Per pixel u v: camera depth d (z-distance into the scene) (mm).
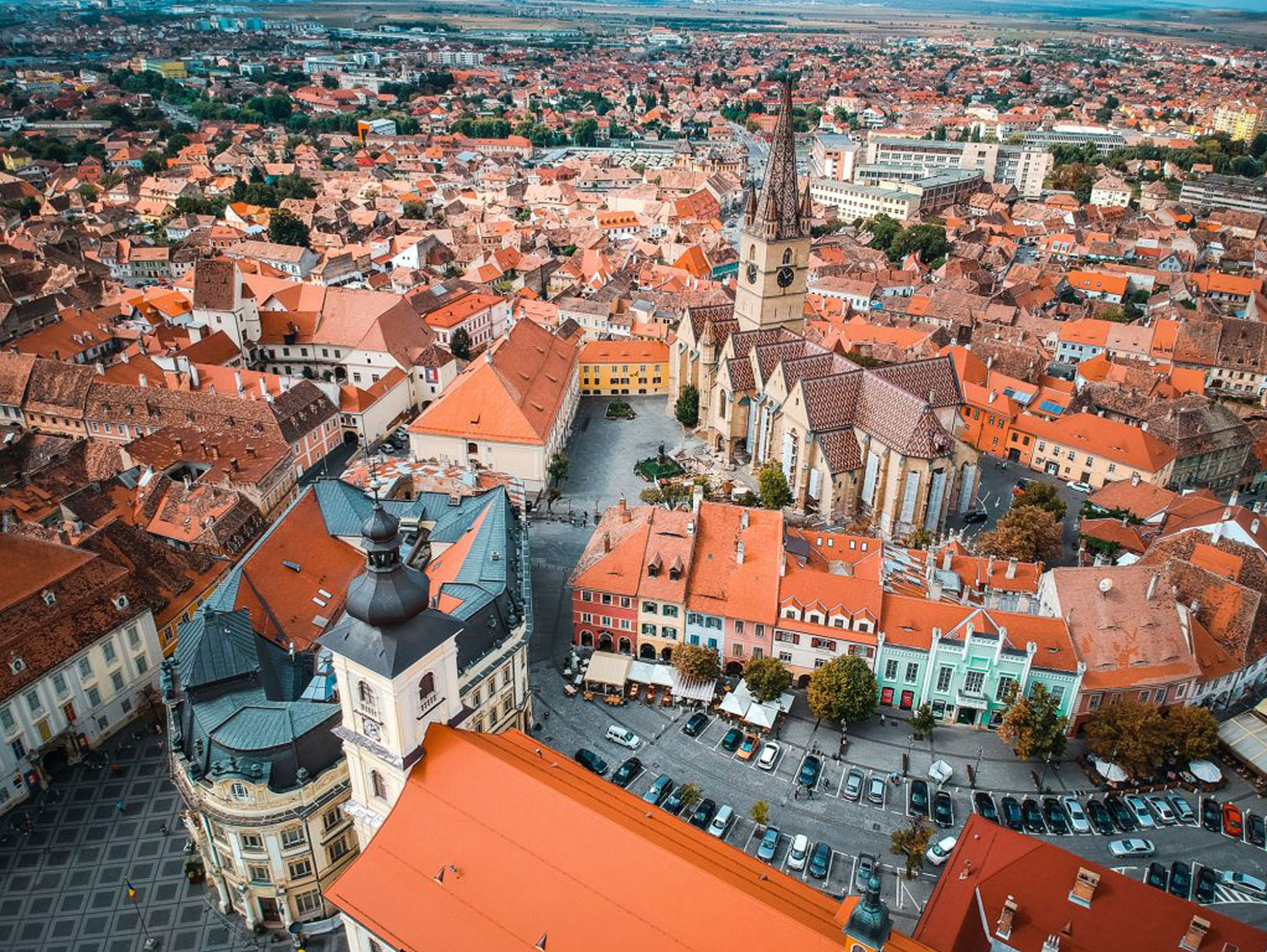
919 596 127062
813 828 105688
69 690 109562
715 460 196875
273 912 93250
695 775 112938
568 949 67062
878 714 122875
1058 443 193125
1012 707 112875
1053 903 79062
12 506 149750
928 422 158250
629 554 130250
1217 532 137500
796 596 123188
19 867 98250
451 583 111938
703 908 65000
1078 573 123688
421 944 71312
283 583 115125
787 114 184000
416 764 77500
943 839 103500
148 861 99500
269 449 170250
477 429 174875
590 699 124562
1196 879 99312
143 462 161875
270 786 86125
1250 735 115375
